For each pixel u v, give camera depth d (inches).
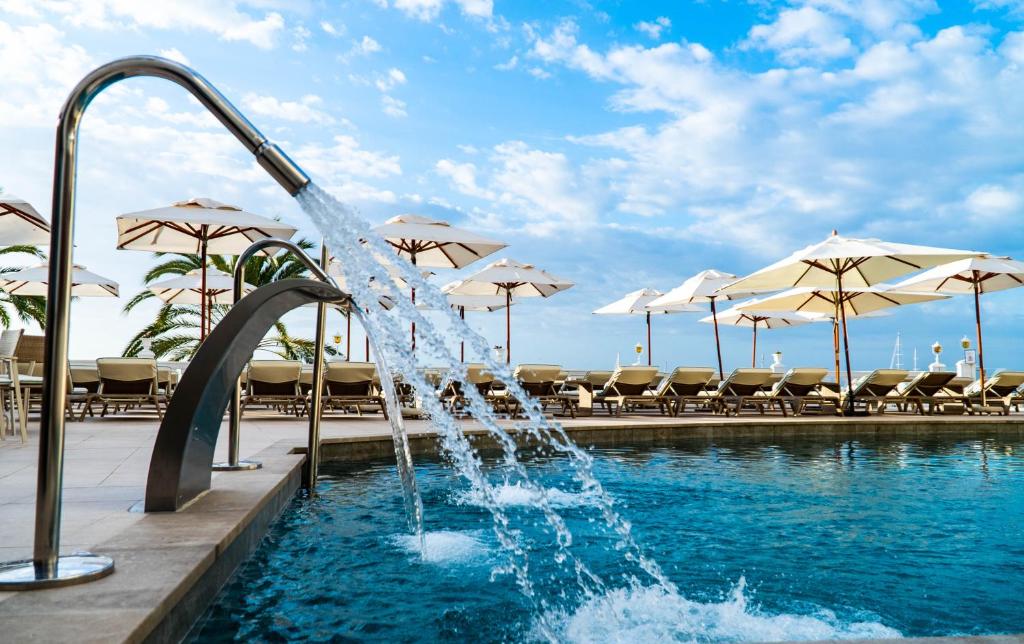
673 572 121.6
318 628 91.0
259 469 171.8
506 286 597.9
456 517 164.9
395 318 106.3
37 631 60.7
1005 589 113.3
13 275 496.7
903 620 99.1
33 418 360.8
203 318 415.5
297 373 389.1
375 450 270.2
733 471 248.5
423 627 92.6
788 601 106.9
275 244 148.9
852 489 209.6
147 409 464.4
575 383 510.6
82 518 113.7
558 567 123.4
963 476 237.8
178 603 80.4
